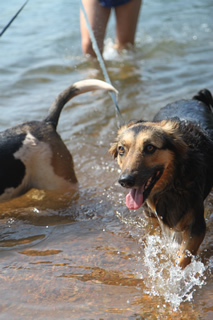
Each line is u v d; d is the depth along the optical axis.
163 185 3.83
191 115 4.65
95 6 8.40
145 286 3.50
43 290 3.44
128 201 3.65
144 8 14.45
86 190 5.20
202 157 3.85
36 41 10.62
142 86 7.98
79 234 4.33
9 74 8.57
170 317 3.14
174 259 3.89
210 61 9.32
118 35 9.72
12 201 5.04
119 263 3.81
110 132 6.46
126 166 3.53
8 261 3.87
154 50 10.00
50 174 4.90
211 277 3.61
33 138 4.81
